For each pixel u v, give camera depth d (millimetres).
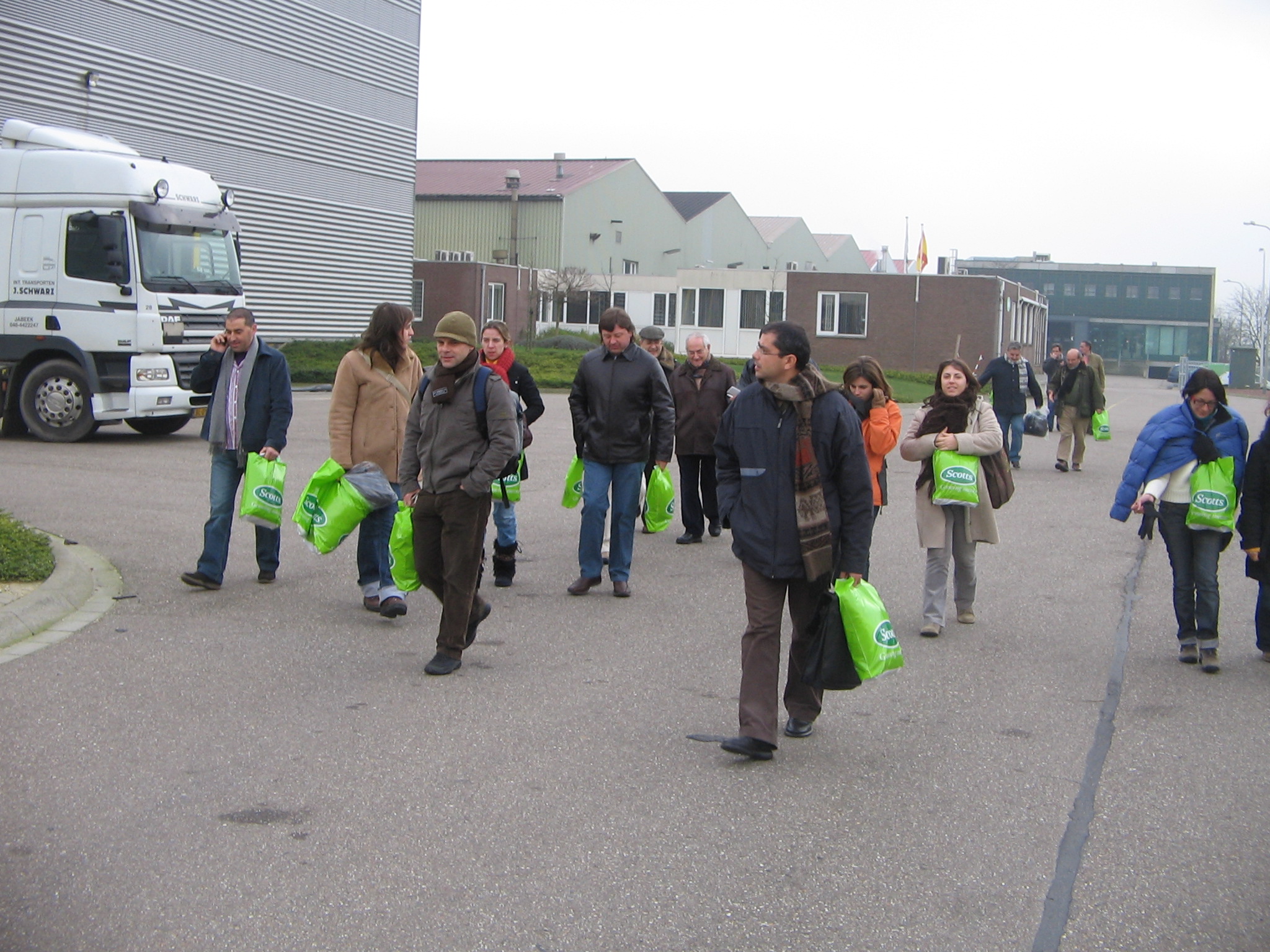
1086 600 9445
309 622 7934
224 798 4988
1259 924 4113
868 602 5562
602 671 7035
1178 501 7492
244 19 30531
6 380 16922
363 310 36000
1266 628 7633
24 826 4668
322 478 7879
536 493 14141
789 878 4387
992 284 48156
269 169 31844
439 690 6570
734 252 71812
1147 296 101312
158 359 16734
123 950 3764
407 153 37375
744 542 5543
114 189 16500
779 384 5500
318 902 4113
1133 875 4484
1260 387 71125
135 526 10773
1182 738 6102
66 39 25234
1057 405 19828
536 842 4645
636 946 3867
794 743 5910
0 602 7566
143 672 6707
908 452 8180
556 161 62281
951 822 4949
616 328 8828
